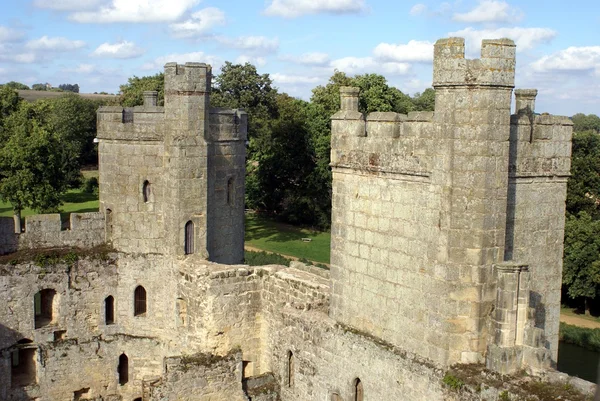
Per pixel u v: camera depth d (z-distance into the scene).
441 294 23.34
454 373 22.77
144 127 38.22
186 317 36.97
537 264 24.78
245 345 36.00
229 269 35.41
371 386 26.70
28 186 71.88
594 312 68.19
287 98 110.81
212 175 38.72
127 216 39.47
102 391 40.31
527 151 23.67
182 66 36.41
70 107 135.38
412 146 24.33
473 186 22.25
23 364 40.31
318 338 29.72
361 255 27.30
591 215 75.50
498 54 21.70
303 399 31.14
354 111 27.39
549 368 22.08
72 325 39.47
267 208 100.31
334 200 28.67
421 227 24.16
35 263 38.16
